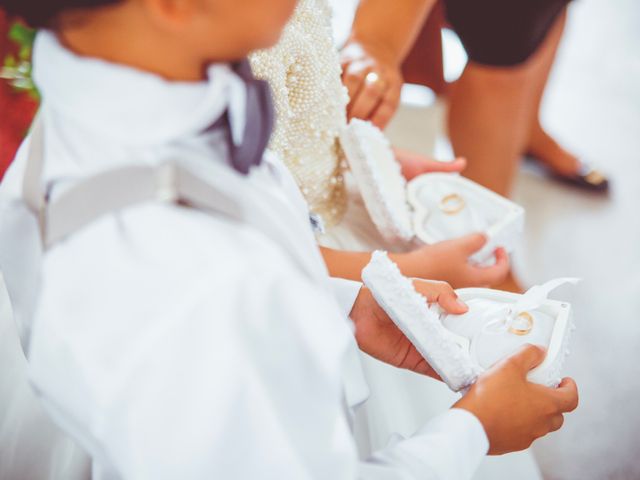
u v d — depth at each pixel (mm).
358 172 1028
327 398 536
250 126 518
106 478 632
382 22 1249
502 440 738
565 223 2131
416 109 2045
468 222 1094
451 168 1184
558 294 1924
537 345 820
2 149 1366
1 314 924
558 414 785
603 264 2010
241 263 485
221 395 484
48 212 531
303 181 1000
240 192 531
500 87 1699
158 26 485
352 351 814
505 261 1080
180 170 497
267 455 505
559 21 1896
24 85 1246
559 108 2506
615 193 2229
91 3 479
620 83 2588
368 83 1148
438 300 884
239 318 481
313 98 929
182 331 477
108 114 497
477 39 1625
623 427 1633
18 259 657
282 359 513
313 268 596
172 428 498
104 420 504
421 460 658
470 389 755
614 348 1791
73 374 510
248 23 495
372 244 1134
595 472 1560
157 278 482
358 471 620
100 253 495
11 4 510
